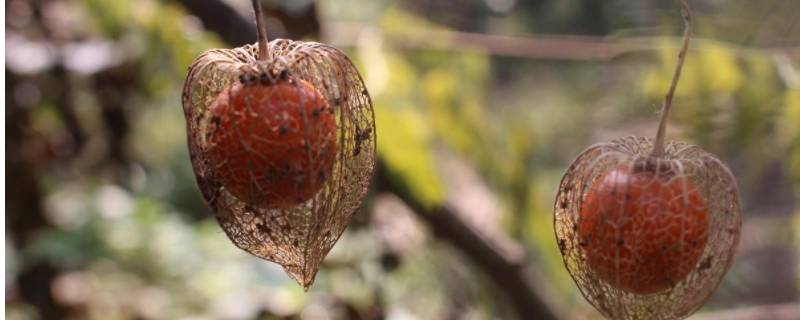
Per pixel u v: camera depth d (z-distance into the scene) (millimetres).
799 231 550
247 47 274
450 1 593
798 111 363
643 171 272
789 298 616
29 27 382
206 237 638
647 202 269
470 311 402
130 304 483
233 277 559
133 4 383
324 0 523
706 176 276
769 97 363
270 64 265
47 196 441
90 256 555
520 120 403
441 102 389
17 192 396
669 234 269
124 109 397
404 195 354
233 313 372
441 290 406
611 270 272
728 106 365
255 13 266
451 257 400
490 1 595
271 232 271
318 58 269
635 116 445
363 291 379
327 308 372
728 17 371
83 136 394
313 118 263
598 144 278
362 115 271
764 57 365
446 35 397
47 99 380
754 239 611
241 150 263
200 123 270
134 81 385
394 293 399
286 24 357
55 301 428
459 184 410
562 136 620
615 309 276
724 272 279
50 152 391
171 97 525
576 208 277
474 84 424
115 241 599
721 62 364
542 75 626
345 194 270
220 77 269
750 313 385
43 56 375
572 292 399
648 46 381
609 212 271
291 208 269
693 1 377
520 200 390
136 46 384
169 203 757
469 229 360
